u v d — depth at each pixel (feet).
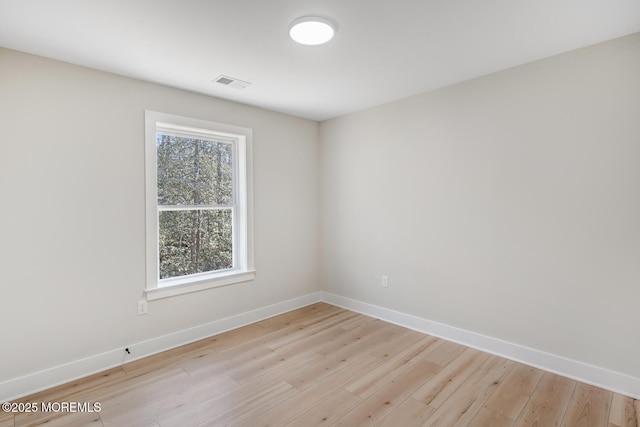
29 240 7.35
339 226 13.17
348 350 9.34
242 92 10.14
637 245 6.92
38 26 6.29
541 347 8.21
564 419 6.29
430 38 6.98
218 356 9.01
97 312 8.29
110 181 8.47
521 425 6.14
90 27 6.35
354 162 12.52
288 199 12.79
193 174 10.54
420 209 10.59
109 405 6.84
